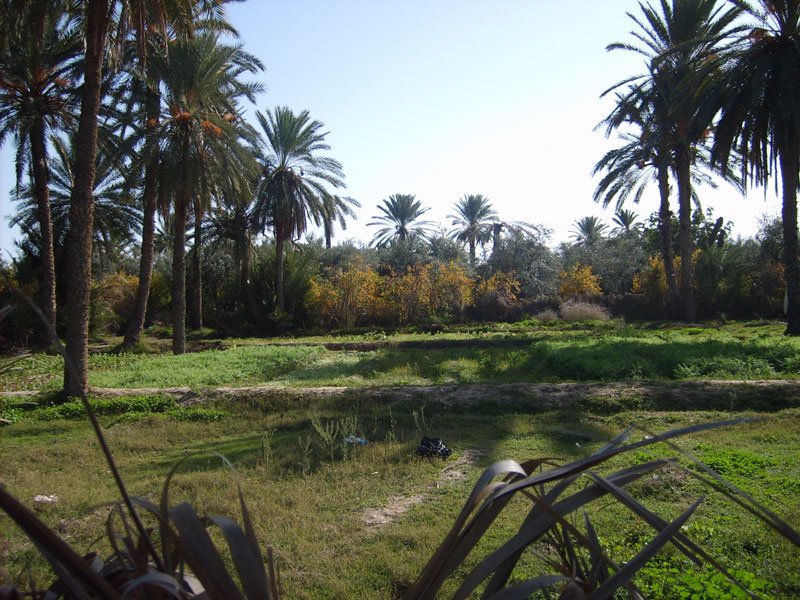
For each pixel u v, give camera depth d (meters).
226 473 7.39
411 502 6.28
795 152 20.16
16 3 13.21
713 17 25.14
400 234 51.59
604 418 9.70
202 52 21.05
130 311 36.09
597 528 5.10
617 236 43.19
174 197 22.16
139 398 12.37
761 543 4.66
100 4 12.91
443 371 15.91
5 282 1.61
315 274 37.69
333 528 5.55
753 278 32.31
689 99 21.77
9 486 7.24
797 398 9.97
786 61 18.75
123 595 1.14
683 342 17.14
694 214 39.81
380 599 4.16
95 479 7.59
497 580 1.62
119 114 21.78
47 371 18.27
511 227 40.22
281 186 32.94
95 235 30.80
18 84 20.80
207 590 1.32
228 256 39.22
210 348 27.19
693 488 6.02
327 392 12.28
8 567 4.25
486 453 8.03
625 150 29.91
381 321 34.59
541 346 17.11
